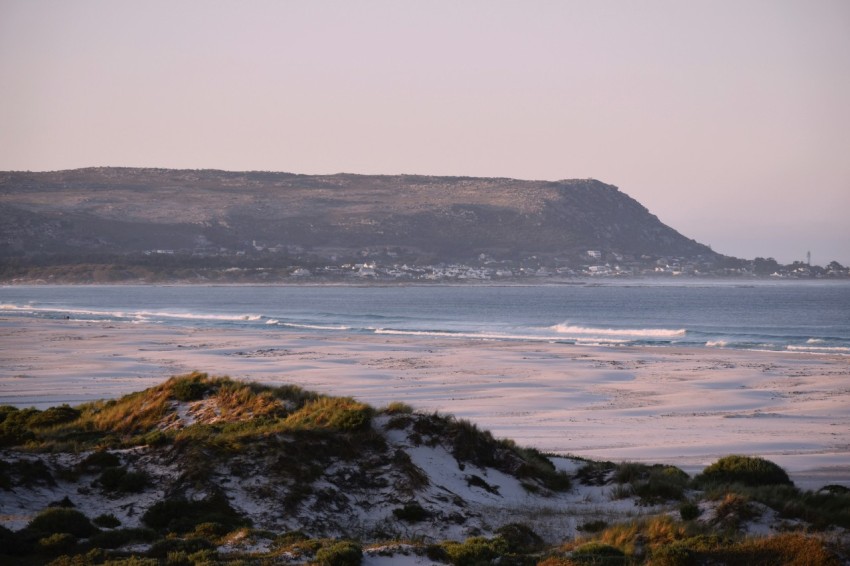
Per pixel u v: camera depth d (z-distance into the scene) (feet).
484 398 349.00
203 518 140.36
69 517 132.05
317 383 387.55
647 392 368.68
